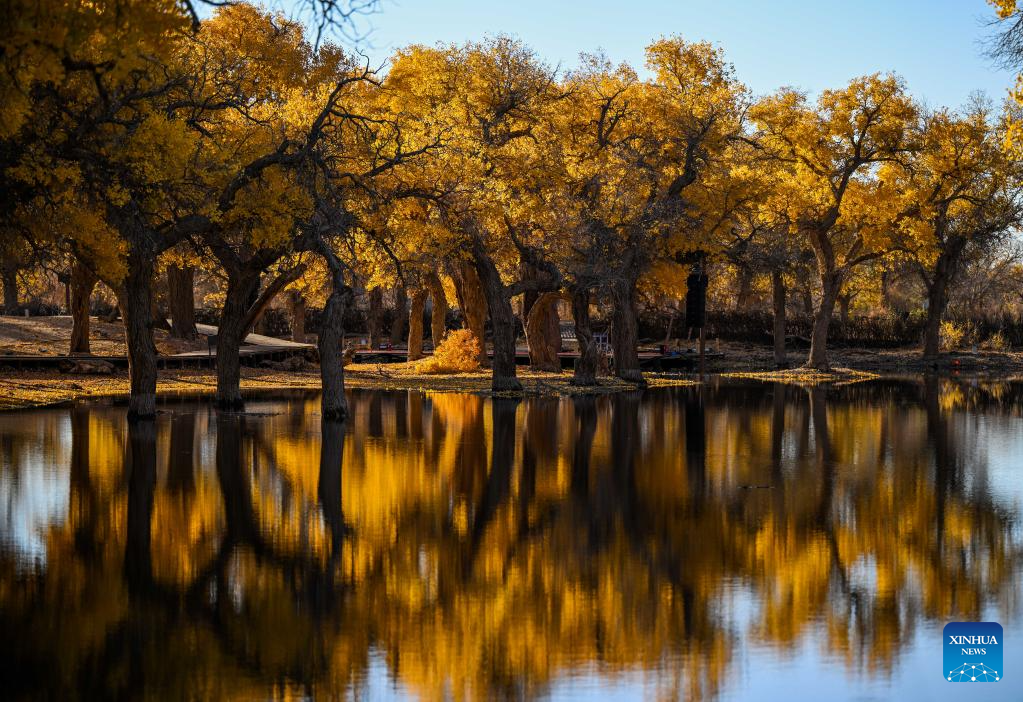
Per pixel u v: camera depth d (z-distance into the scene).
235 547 15.92
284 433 29.47
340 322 32.59
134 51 13.83
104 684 10.34
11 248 25.16
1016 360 71.69
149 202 24.05
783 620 12.77
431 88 40.69
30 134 20.91
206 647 11.50
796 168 57.47
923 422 34.66
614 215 42.91
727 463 24.97
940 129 58.91
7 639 11.57
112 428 29.67
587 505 19.66
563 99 44.78
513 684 10.62
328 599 13.37
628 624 12.55
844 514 18.92
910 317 83.00
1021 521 18.34
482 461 24.88
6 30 11.91
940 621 12.75
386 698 10.21
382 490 20.88
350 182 31.88
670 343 81.12
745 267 59.12
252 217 29.34
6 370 43.94
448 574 14.65
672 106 45.50
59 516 17.80
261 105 32.19
